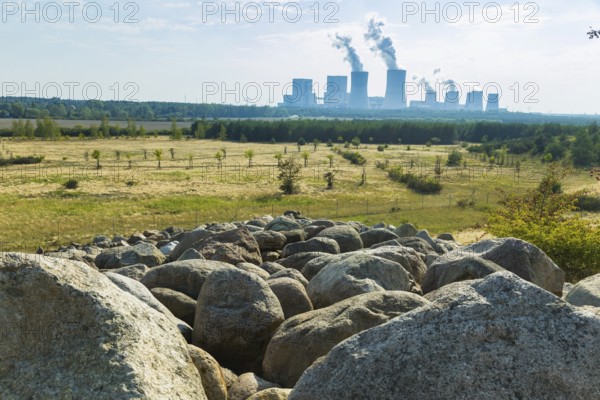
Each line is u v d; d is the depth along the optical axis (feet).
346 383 14.23
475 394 13.28
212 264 37.06
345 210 191.93
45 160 339.57
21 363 15.24
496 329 14.15
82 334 15.64
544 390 13.19
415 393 13.61
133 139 562.25
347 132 598.34
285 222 70.03
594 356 13.50
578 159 351.05
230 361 27.07
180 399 14.82
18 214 161.48
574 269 62.64
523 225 69.87
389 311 23.84
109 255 57.41
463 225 162.40
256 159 382.63
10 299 16.06
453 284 25.16
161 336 16.49
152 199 201.77
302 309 30.30
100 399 14.12
